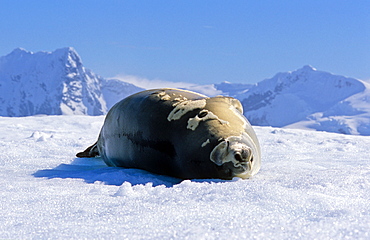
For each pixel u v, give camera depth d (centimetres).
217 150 572
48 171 693
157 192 457
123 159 729
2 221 364
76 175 643
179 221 338
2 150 931
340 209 361
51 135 1238
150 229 319
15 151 925
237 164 560
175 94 700
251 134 625
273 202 389
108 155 771
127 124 707
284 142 1159
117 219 355
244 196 413
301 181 503
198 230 306
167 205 394
